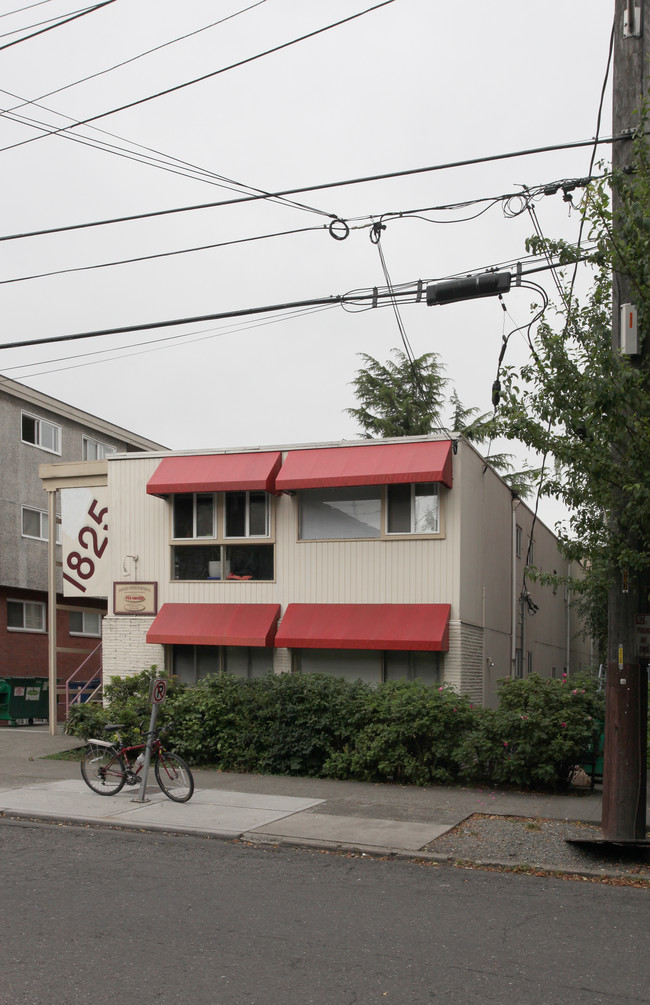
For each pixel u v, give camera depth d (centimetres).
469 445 1961
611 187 1017
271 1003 570
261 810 1241
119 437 3525
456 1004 574
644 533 989
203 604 2027
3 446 2905
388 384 4428
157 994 579
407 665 1875
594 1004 579
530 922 764
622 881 925
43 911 760
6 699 2511
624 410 977
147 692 1712
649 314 979
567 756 1388
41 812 1222
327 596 1941
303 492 1991
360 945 689
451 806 1280
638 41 1033
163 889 843
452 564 1859
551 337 1017
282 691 1591
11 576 2883
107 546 2162
